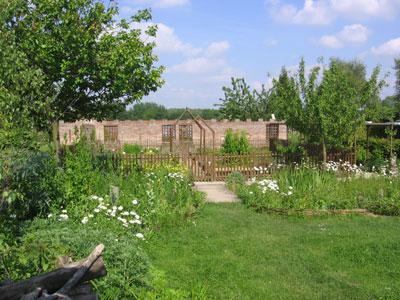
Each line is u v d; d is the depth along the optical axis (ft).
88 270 11.93
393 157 63.87
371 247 28.48
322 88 59.11
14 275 13.89
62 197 28.30
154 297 17.94
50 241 19.25
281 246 28.96
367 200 41.01
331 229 33.55
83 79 40.91
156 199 34.68
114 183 36.65
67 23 39.17
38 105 30.42
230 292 21.27
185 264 24.99
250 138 133.18
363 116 59.62
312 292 21.59
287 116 62.54
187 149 98.02
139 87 45.19
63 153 37.58
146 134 128.88
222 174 60.54
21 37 37.99
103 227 26.66
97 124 126.93
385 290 21.76
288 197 40.65
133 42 42.47
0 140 20.95
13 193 18.54
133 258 19.67
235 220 36.04
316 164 60.49
